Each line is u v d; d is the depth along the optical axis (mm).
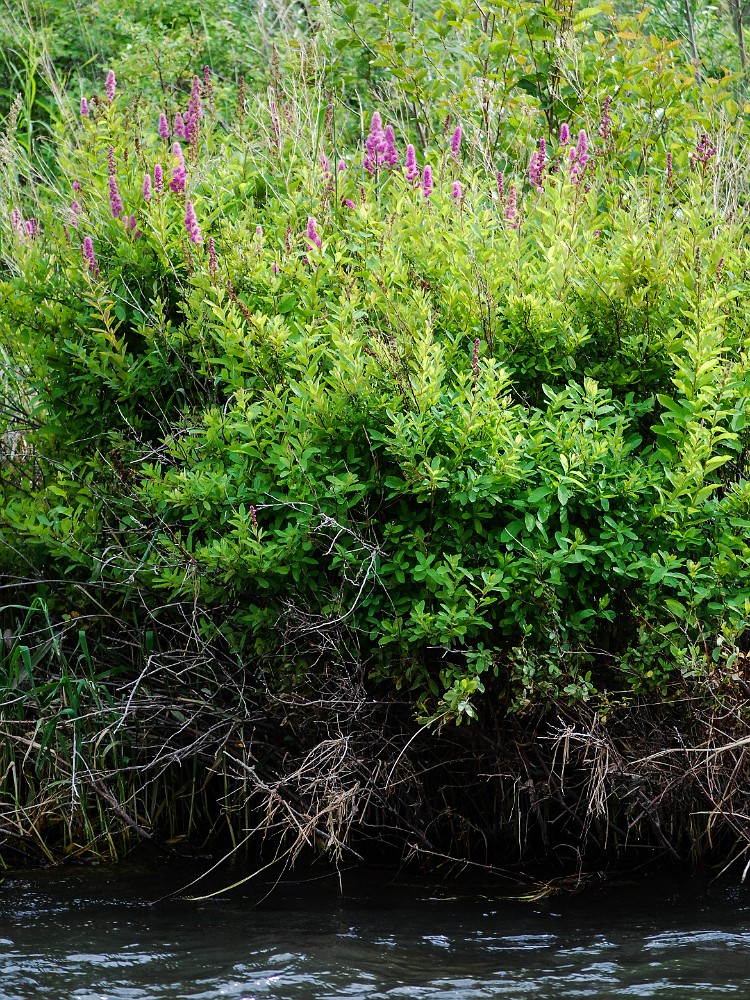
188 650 2340
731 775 2119
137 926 1949
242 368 2184
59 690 2371
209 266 2256
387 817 2281
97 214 2506
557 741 2096
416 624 2084
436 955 1842
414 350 2080
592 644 2133
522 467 2057
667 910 2025
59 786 2320
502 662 2135
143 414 2414
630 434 2244
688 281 2221
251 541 2043
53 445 2480
